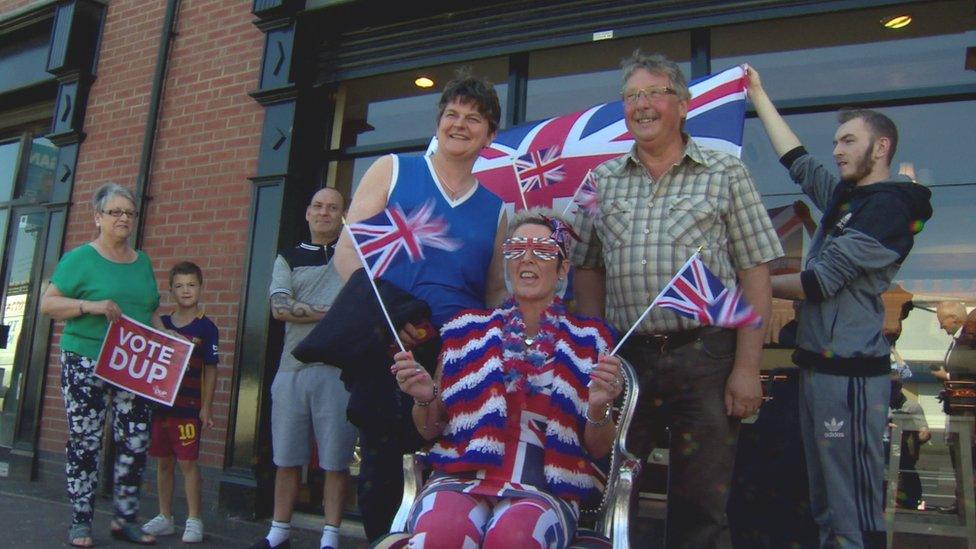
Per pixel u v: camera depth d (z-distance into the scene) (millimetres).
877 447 2734
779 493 3617
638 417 2791
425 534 2098
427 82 5129
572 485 2309
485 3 4797
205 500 5000
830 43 3939
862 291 2783
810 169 3236
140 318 4242
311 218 4066
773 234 2705
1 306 7094
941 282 3572
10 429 6613
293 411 3793
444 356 2459
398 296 2605
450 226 2795
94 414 4125
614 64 4484
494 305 2904
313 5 5191
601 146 3529
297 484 3850
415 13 5059
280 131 5207
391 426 2656
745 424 3742
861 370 2748
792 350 3666
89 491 4090
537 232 2477
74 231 6250
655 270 2676
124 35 6324
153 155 5840
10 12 6961
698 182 2725
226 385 5082
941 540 3420
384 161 2939
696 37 4199
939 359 3525
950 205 3615
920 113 3742
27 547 3973
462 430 2357
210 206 5465
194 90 5762
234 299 5195
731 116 3330
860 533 2689
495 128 2951
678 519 2691
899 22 3816
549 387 2365
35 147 7223
